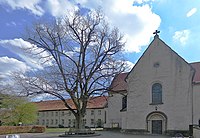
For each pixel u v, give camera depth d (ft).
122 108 142.51
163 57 120.26
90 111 238.27
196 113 107.76
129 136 102.53
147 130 117.29
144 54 126.41
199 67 122.31
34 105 189.67
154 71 121.60
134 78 126.72
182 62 115.03
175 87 114.52
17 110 165.07
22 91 106.93
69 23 113.29
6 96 151.02
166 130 112.78
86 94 111.24
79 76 110.22
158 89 119.24
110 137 97.14
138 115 121.70
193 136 89.25
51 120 269.03
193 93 110.01
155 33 125.29
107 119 149.89
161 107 116.06
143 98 122.01
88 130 109.81
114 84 149.59
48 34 111.86
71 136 101.19
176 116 111.86
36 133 138.00
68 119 255.50
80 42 113.09
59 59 110.83
